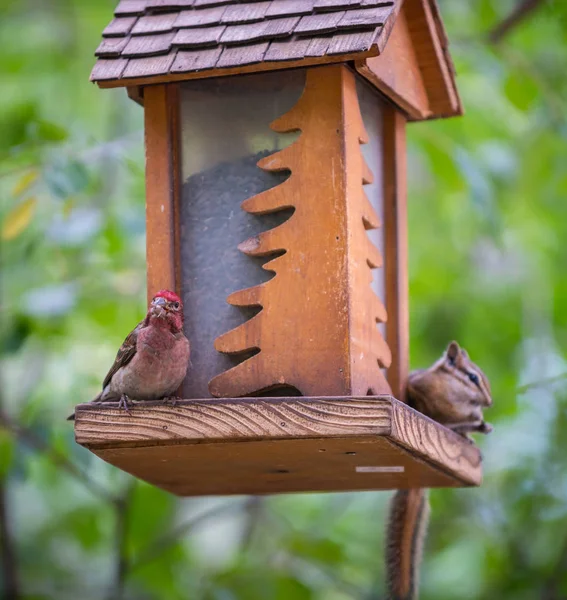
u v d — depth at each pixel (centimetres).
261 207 855
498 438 1459
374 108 943
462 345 1614
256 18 864
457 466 892
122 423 788
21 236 1352
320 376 826
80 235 1223
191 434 776
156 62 866
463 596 1402
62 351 1367
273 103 877
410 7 947
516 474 1422
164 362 804
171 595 1355
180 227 887
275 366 836
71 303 1233
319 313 833
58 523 1500
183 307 875
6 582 1388
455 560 1426
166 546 1331
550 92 1394
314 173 847
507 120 1496
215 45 857
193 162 891
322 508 1550
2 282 1348
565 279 1627
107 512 1470
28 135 1197
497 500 1446
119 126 1586
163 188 884
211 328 870
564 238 1628
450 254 1630
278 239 847
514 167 1464
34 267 1354
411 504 1032
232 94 887
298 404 763
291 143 870
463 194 1470
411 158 1638
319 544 1359
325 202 841
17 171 1170
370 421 752
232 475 926
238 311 864
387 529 1034
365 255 862
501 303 1642
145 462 861
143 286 1335
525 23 1498
